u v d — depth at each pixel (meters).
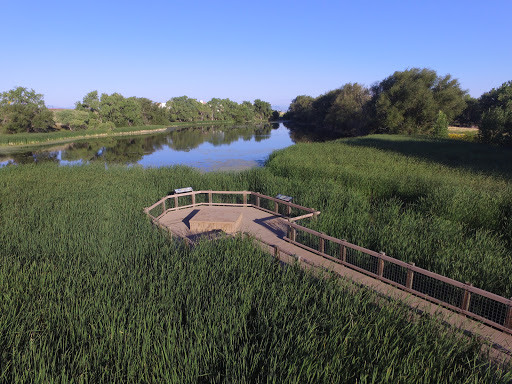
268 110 184.38
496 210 11.88
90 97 86.19
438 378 4.32
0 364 4.84
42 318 6.12
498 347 5.45
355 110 70.00
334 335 5.36
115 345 5.20
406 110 57.81
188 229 11.62
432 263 8.36
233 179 19.52
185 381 4.50
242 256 8.44
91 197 15.67
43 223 11.86
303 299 6.43
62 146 53.66
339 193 15.29
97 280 7.35
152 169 24.25
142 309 6.04
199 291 6.75
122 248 9.30
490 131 39.56
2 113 67.88
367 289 7.04
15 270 7.78
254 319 6.04
